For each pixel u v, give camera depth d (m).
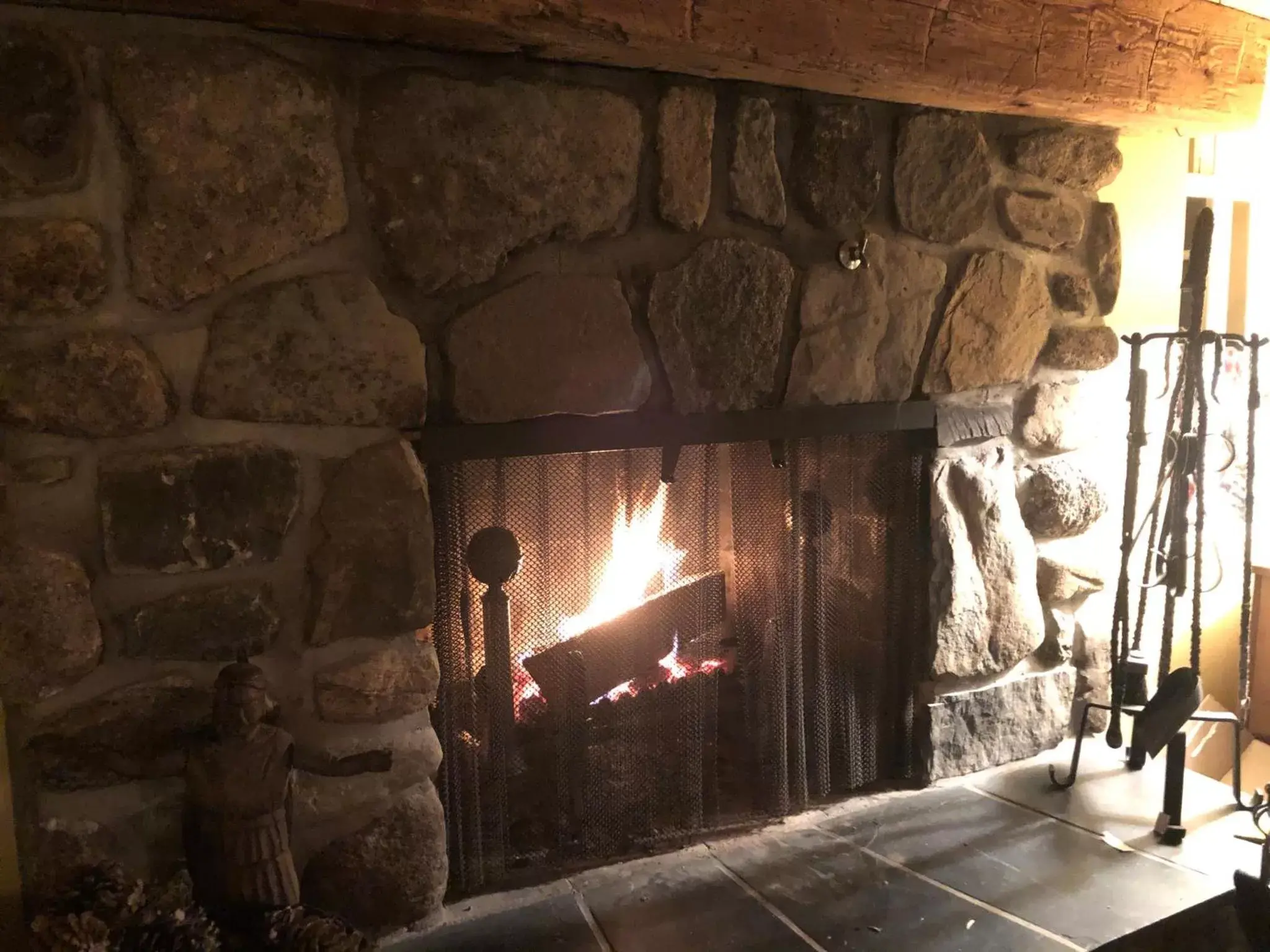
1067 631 2.05
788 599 1.70
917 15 1.44
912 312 1.71
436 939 1.41
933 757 1.89
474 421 1.38
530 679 1.56
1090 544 2.07
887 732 1.89
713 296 1.51
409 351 1.31
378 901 1.40
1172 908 1.48
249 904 1.21
